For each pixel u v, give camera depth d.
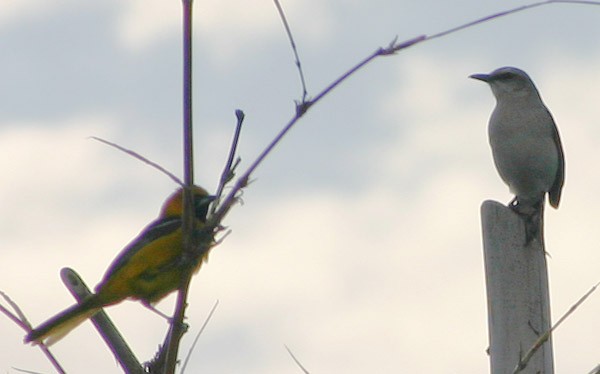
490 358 10.23
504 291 10.29
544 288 10.35
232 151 7.38
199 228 7.53
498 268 10.36
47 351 7.80
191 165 7.22
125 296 10.70
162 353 8.47
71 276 10.55
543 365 10.02
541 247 10.47
